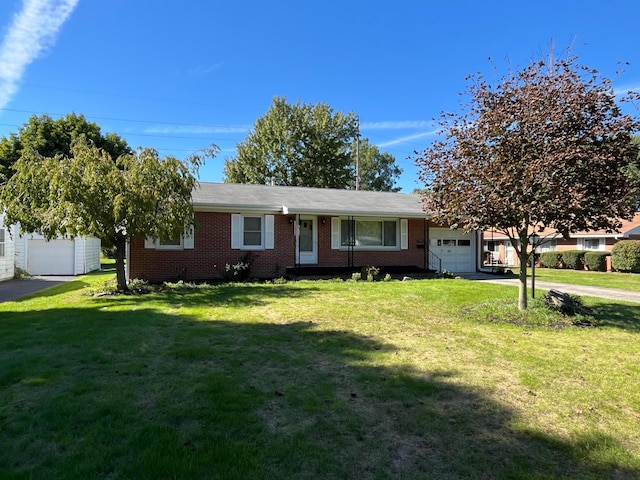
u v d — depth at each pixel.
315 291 10.60
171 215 9.91
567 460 2.76
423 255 16.91
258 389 3.89
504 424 3.26
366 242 16.11
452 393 3.87
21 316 7.44
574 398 3.79
